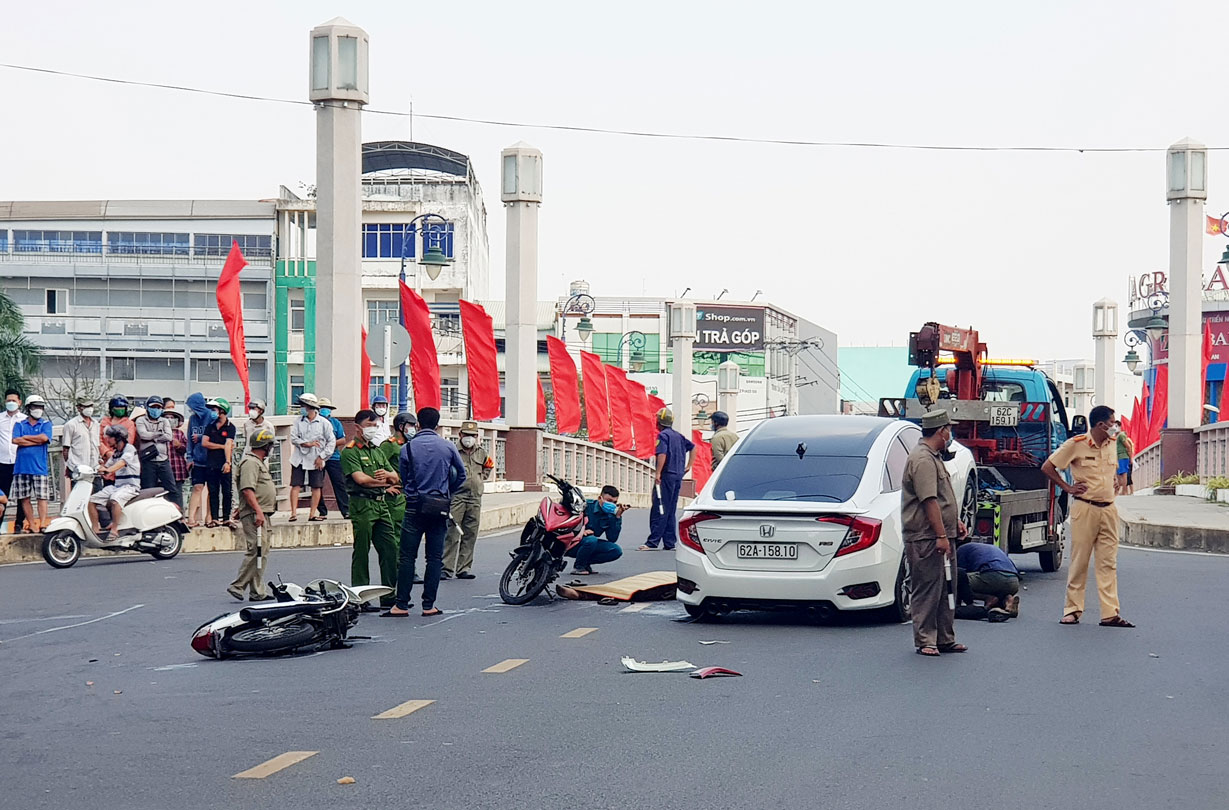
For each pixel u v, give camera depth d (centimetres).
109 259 6009
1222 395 3203
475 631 1178
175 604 1378
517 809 595
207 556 1897
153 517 1828
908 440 1334
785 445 1285
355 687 913
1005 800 607
